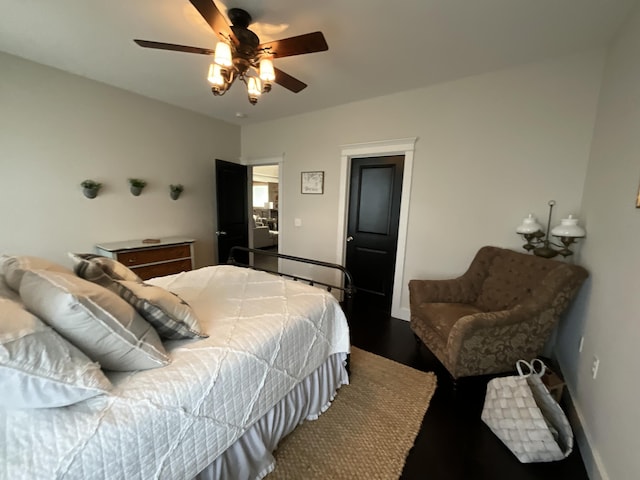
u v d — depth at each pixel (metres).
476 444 1.49
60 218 2.70
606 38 1.85
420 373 2.09
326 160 3.54
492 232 2.52
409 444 1.46
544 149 2.23
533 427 1.39
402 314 3.11
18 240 2.48
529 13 1.63
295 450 1.40
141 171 3.25
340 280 3.62
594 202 1.82
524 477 1.31
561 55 2.10
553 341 2.31
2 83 2.30
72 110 2.68
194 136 3.75
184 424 0.91
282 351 1.34
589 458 1.32
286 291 1.84
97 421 0.76
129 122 3.09
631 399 1.04
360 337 2.68
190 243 3.39
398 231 3.10
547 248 2.14
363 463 1.34
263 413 1.24
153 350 0.98
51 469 0.65
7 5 1.67
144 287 1.18
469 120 2.53
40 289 0.85
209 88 2.95
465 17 1.69
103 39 2.05
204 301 1.63
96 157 2.88
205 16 1.36
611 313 1.33
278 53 1.62
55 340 0.76
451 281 2.46
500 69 2.34
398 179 3.11
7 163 2.38
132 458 0.79
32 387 0.69
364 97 3.05
